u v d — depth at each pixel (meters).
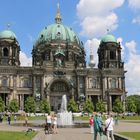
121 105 165.25
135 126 70.94
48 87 173.38
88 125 70.50
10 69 171.50
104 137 41.50
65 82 177.62
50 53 191.00
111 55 185.12
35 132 49.47
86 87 176.12
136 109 171.62
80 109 169.88
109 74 179.62
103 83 178.38
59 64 177.88
